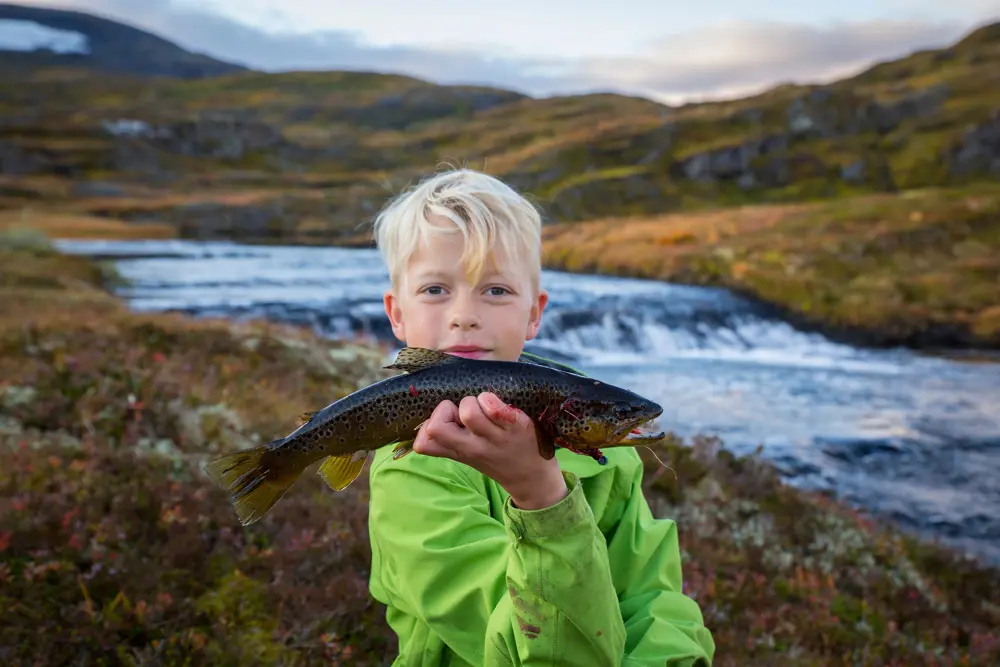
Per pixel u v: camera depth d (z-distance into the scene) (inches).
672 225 2347.4
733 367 966.4
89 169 4441.4
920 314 1266.0
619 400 61.6
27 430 253.6
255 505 70.1
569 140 4330.7
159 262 1712.6
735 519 287.3
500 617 71.5
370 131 7116.1
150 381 298.0
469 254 82.5
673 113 5049.2
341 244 2652.6
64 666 148.0
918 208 2169.0
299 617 172.1
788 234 2003.0
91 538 186.2
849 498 517.3
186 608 166.6
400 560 80.3
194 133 5265.8
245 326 469.4
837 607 239.5
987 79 4217.5
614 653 68.7
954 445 644.1
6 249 1273.4
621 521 92.5
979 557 411.8
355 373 442.9
